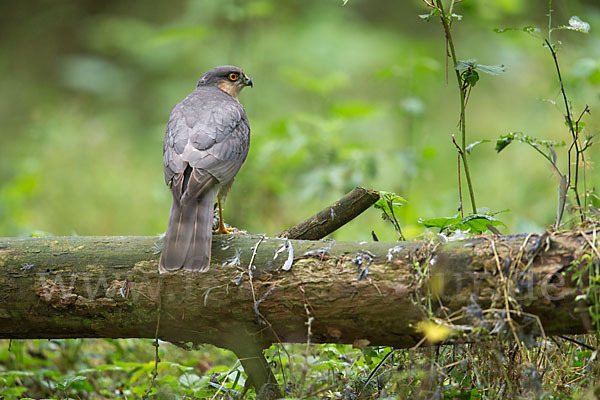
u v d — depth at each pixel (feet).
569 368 23.09
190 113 28.66
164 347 33.01
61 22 93.40
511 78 71.46
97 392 30.91
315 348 29.30
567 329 21.70
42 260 23.97
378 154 49.29
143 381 30.89
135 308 23.61
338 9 82.17
